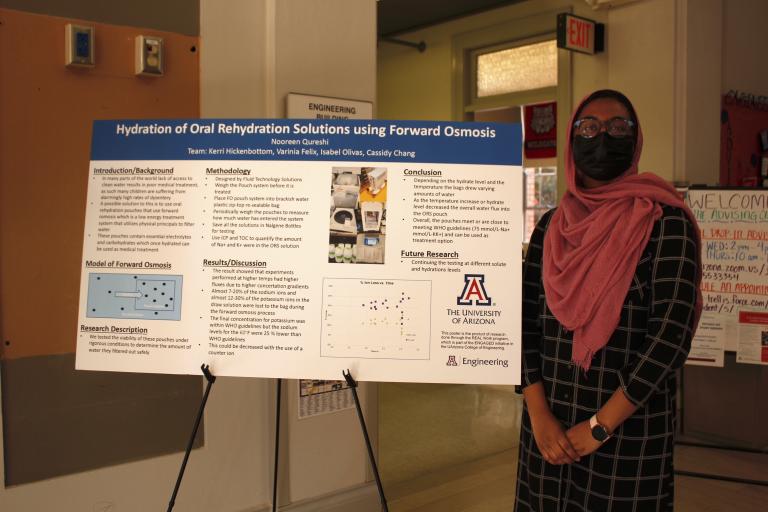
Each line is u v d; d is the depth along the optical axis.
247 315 1.76
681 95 4.32
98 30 2.23
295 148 1.77
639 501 1.60
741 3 4.94
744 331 3.53
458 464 3.66
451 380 1.74
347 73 2.78
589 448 1.58
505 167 1.77
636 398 1.54
